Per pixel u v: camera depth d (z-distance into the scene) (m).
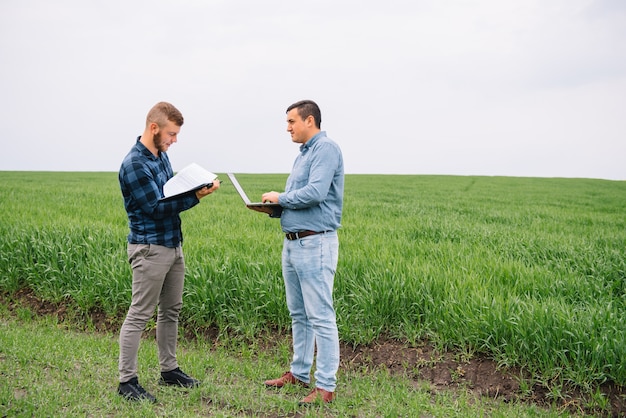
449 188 32.88
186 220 11.85
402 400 4.46
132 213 4.32
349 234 9.90
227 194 21.47
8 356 4.96
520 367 4.95
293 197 4.24
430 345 5.47
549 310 5.10
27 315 6.89
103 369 4.88
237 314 6.09
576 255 8.52
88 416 3.93
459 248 8.77
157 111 4.24
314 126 4.45
